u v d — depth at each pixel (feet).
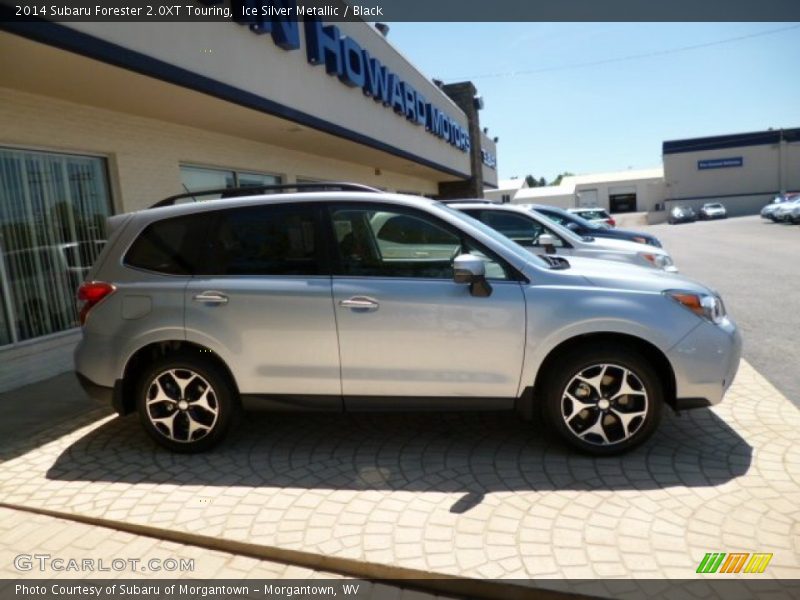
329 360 12.45
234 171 32.24
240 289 12.65
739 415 14.37
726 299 30.76
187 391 13.08
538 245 23.39
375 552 9.29
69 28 15.23
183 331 12.73
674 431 13.52
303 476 12.05
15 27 13.76
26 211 20.57
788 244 61.62
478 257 12.15
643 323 11.74
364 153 42.24
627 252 23.08
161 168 26.00
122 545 10.05
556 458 12.36
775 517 9.86
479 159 81.71
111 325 13.10
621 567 8.70
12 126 19.48
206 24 20.97
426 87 53.62
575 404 12.08
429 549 9.30
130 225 13.64
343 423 14.92
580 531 9.64
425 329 12.14
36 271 20.97
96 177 23.31
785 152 146.82
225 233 13.20
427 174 67.05
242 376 12.74
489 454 12.71
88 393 13.44
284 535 9.87
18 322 20.30
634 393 11.97
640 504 10.41
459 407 12.37
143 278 13.19
